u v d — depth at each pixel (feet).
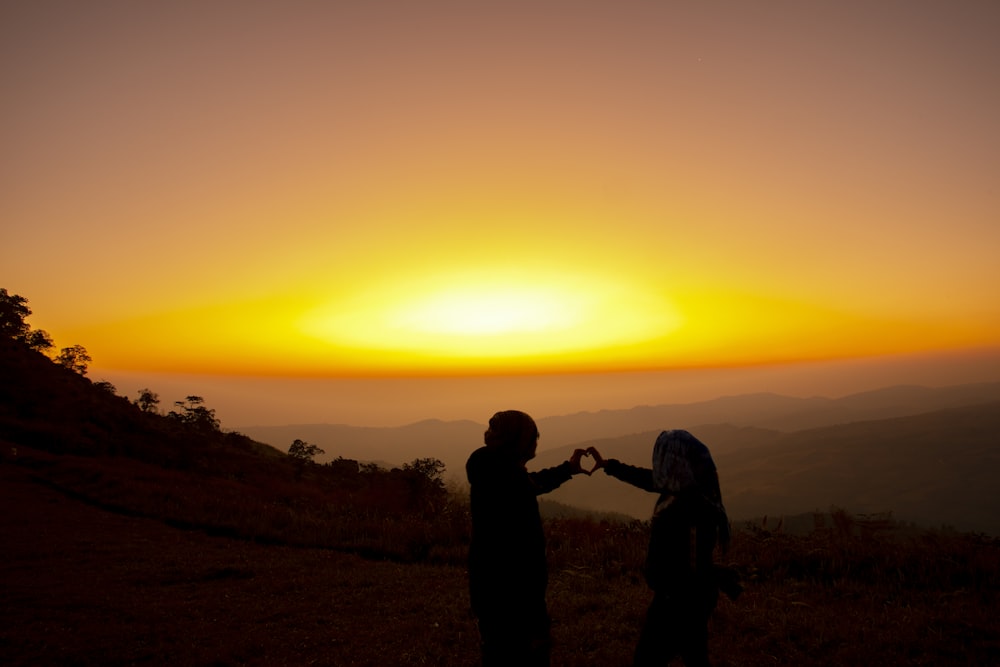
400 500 63.10
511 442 11.12
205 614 22.21
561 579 26.00
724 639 17.53
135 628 20.54
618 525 39.19
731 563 26.55
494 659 10.59
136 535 38.83
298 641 19.16
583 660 16.17
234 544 36.83
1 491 54.19
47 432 111.86
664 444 11.61
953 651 15.90
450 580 26.73
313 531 39.42
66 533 38.63
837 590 23.34
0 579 27.30
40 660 17.72
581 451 12.44
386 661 17.21
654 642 11.48
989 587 22.81
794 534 32.71
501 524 10.55
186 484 72.95
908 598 21.99
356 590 25.32
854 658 15.65
